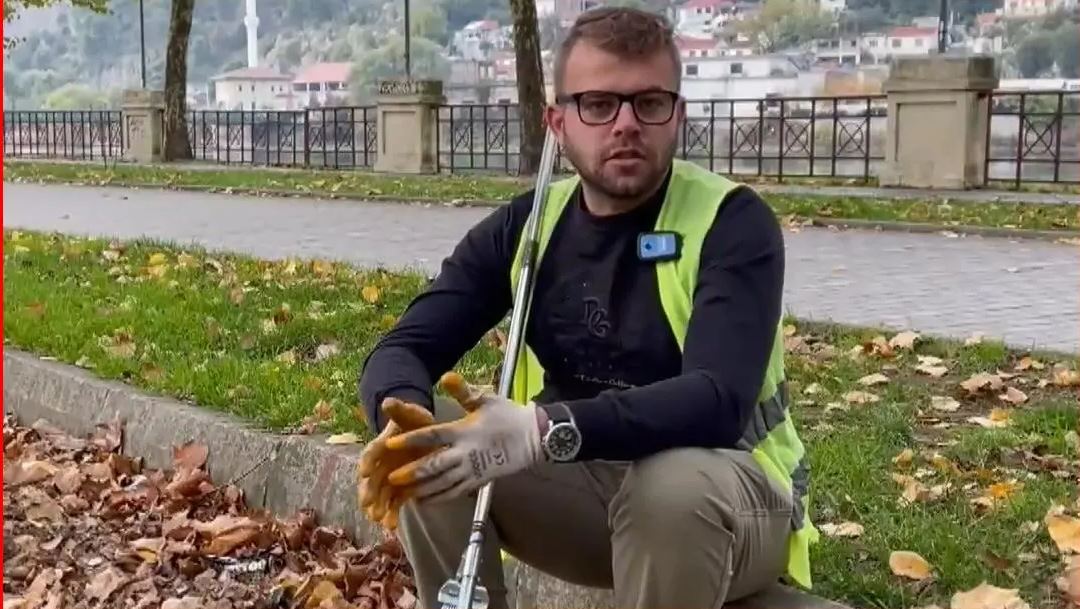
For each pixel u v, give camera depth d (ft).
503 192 54.13
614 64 9.30
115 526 15.58
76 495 16.44
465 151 73.05
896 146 53.78
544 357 10.03
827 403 17.63
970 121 51.88
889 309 25.68
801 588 11.07
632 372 9.66
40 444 18.58
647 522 8.79
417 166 71.56
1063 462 15.01
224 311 24.16
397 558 13.92
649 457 8.89
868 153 58.44
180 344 21.17
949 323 24.04
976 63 51.57
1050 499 13.44
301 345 21.71
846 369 19.62
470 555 9.22
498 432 8.61
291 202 54.03
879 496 13.67
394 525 9.00
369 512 8.92
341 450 15.08
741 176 61.36
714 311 9.17
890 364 20.13
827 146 61.93
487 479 8.64
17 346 21.42
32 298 25.43
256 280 28.17
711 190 9.64
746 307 9.20
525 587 12.46
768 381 9.78
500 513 9.81
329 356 20.42
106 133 96.48
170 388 18.25
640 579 8.95
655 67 9.34
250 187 60.03
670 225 9.59
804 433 16.03
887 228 39.73
